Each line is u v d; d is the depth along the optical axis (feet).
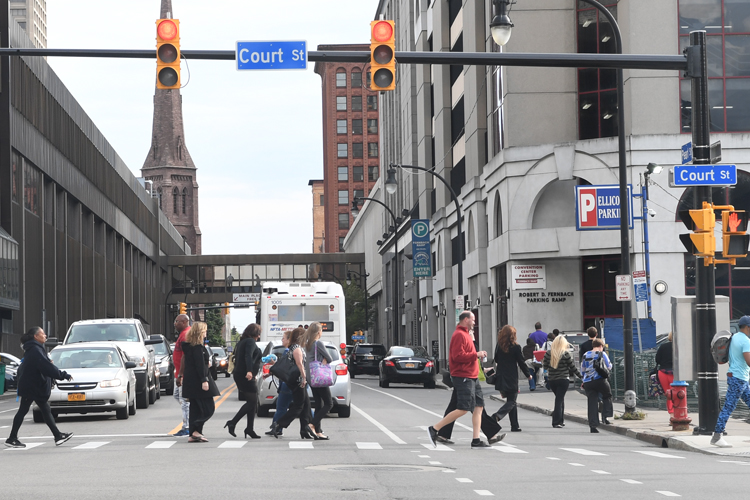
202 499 37.29
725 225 64.95
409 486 41.73
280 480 43.62
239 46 60.80
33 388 62.69
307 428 67.05
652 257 148.77
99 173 298.56
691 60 65.51
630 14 153.69
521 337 160.25
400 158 316.40
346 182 619.26
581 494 39.40
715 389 66.54
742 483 43.45
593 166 154.61
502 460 54.03
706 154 66.18
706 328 66.44
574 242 155.84
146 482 42.91
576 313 159.63
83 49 61.26
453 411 61.62
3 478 44.91
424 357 156.97
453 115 230.68
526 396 120.57
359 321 371.15
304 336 67.51
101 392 85.30
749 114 152.25
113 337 108.47
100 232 304.09
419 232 207.10
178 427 78.64
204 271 440.45
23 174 215.92
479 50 193.16
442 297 238.27
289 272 435.94
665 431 70.03
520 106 163.84
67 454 57.16
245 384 67.77
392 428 77.71
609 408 78.64
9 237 198.70
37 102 227.81
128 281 351.05
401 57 61.00
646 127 151.53
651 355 96.22
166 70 59.88
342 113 620.90
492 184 175.11
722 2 152.97
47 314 235.40
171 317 459.32
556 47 163.94
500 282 177.99
